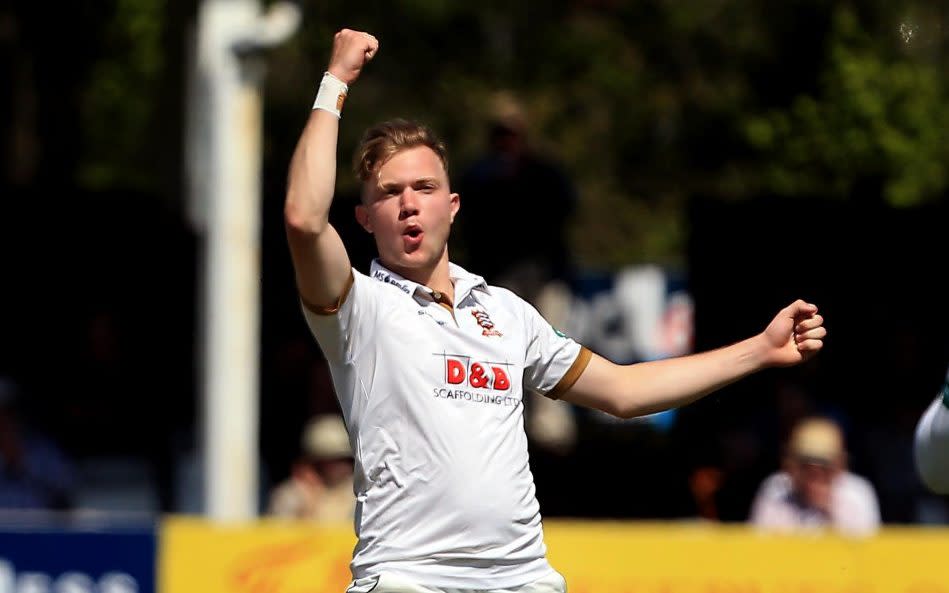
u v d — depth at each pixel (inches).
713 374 604.1
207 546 1036.5
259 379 1512.1
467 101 2974.9
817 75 2262.6
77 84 2274.9
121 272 1599.4
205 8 1418.6
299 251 549.0
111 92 3065.9
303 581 1037.2
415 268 577.3
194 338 1584.6
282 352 1513.3
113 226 1606.8
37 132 2231.8
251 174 1323.8
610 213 3339.1
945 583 1053.2
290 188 549.0
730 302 1593.3
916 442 610.2
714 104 2733.8
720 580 1047.6
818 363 1529.3
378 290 571.5
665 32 2829.7
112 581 1030.4
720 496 1434.5
